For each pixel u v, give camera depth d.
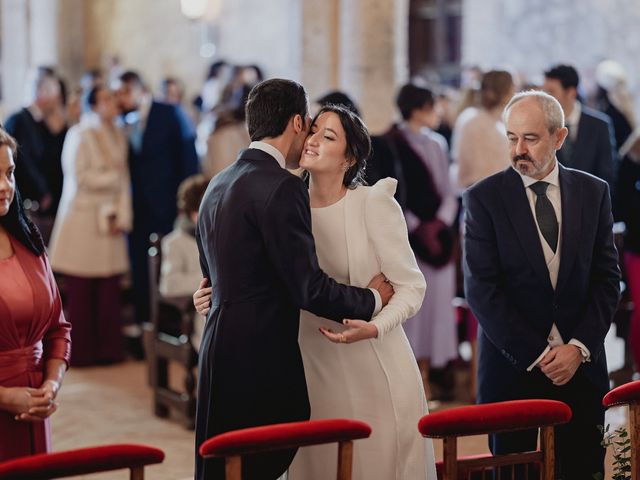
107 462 2.73
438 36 12.04
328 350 3.40
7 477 2.62
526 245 3.63
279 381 3.15
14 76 11.34
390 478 3.38
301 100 3.22
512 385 3.70
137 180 7.55
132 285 7.71
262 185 3.10
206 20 10.77
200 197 5.77
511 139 3.59
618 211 6.11
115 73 11.80
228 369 3.13
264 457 3.16
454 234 5.97
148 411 6.07
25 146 7.61
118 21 12.34
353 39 7.82
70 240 7.13
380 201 3.33
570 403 3.70
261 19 11.51
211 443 2.72
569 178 3.69
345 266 3.35
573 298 3.64
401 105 5.85
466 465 3.06
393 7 7.84
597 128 5.51
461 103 6.49
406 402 3.39
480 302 3.68
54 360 3.34
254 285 3.13
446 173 5.92
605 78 7.74
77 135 7.16
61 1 11.77
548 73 5.48
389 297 3.33
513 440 3.73
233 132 7.00
